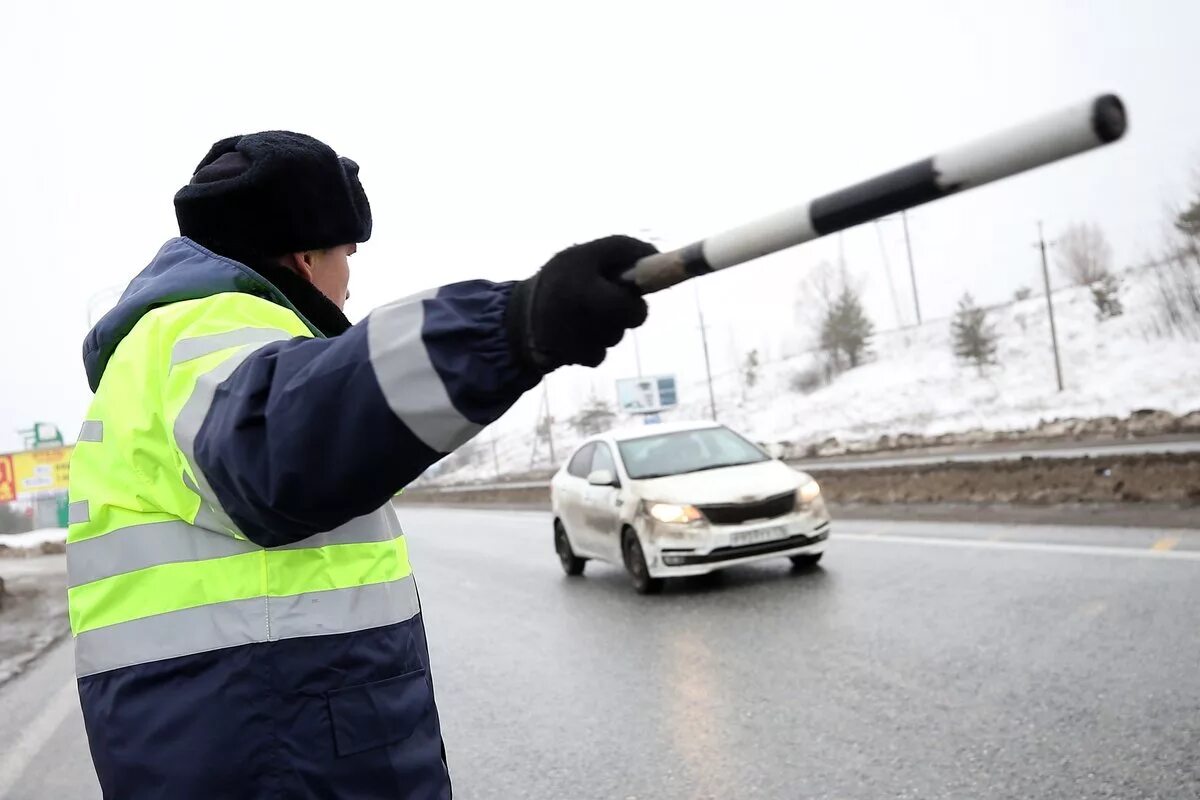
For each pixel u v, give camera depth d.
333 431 1.13
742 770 4.49
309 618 1.41
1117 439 24.27
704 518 9.02
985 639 6.04
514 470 87.88
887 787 4.07
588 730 5.41
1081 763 4.02
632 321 1.09
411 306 1.15
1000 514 11.16
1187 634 5.52
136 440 1.40
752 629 7.23
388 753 1.43
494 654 7.66
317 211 1.66
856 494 16.09
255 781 1.36
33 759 6.21
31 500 45.28
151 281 1.50
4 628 13.12
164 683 1.38
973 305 55.59
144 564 1.42
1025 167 0.77
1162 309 48.38
